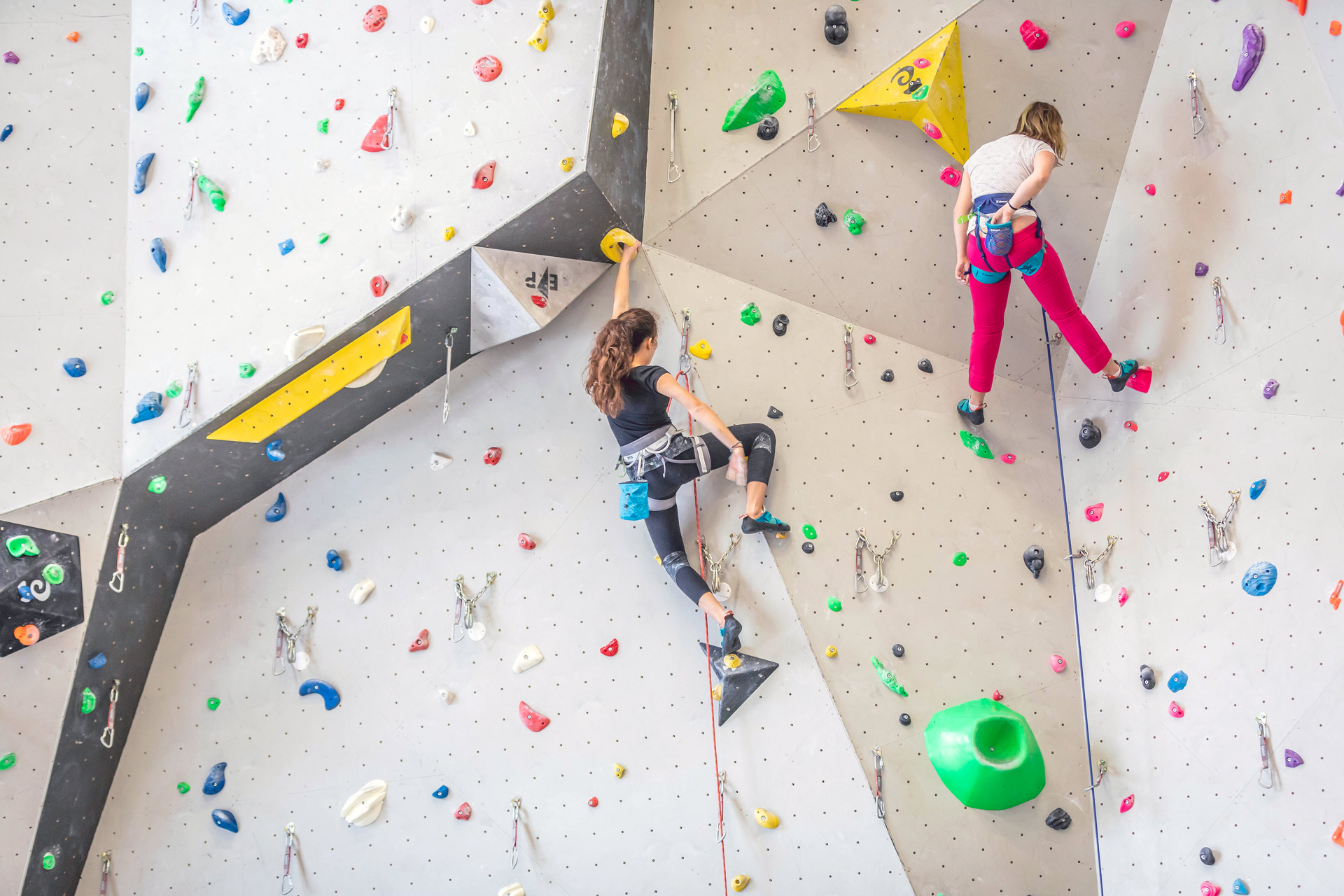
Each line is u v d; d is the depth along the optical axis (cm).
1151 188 379
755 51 389
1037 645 404
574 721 402
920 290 408
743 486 405
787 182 396
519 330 391
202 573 405
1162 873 366
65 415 360
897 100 380
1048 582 406
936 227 402
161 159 373
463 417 408
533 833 401
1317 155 329
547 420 407
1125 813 381
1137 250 385
